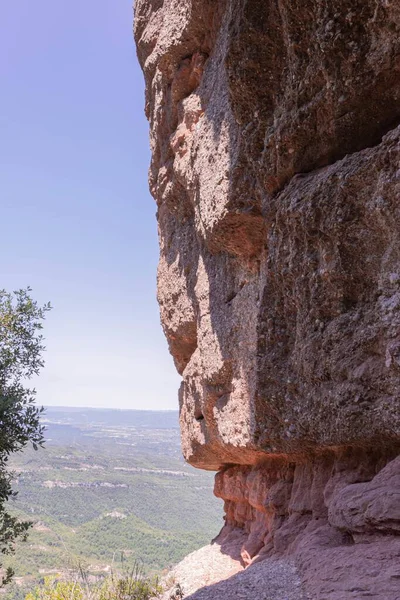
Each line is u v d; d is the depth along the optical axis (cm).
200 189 891
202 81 1013
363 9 498
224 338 894
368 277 504
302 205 564
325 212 536
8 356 776
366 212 498
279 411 628
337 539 539
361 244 507
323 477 644
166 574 1030
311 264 560
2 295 810
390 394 471
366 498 478
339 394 518
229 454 959
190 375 1091
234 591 511
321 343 544
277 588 486
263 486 848
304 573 502
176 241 1184
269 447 671
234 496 1063
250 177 741
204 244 982
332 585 428
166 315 1237
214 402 948
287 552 642
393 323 464
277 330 633
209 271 973
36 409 709
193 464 1166
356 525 482
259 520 885
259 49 640
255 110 668
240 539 1014
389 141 472
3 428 687
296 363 594
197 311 1070
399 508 445
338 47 521
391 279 472
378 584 388
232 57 659
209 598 515
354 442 525
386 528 456
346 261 518
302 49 577
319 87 571
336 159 582
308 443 607
